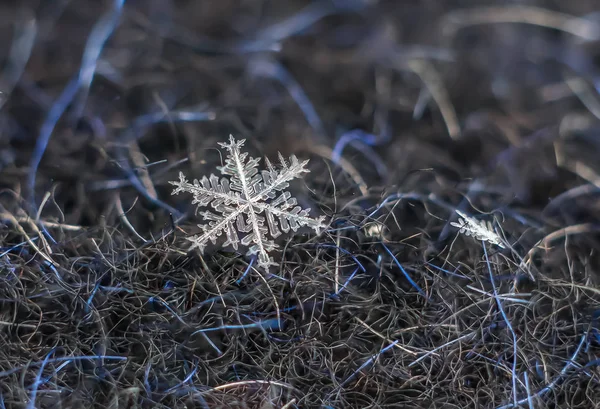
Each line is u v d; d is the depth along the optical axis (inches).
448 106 1.8
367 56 1.8
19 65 1.8
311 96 1.8
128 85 1.8
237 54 1.8
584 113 1.8
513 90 1.8
